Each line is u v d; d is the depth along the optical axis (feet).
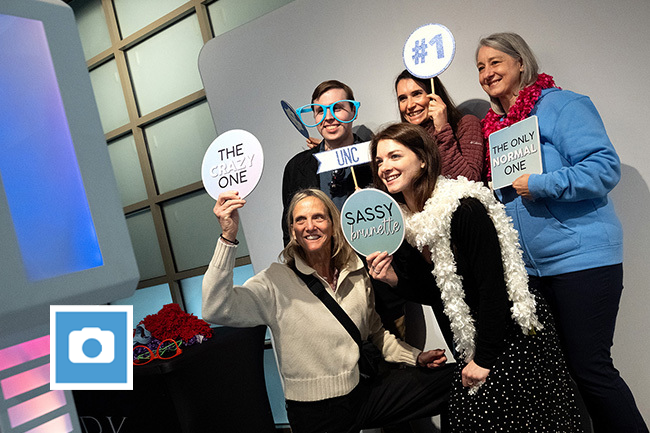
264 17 8.16
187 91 10.42
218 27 9.75
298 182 7.33
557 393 4.65
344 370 5.70
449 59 5.98
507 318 4.73
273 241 8.53
